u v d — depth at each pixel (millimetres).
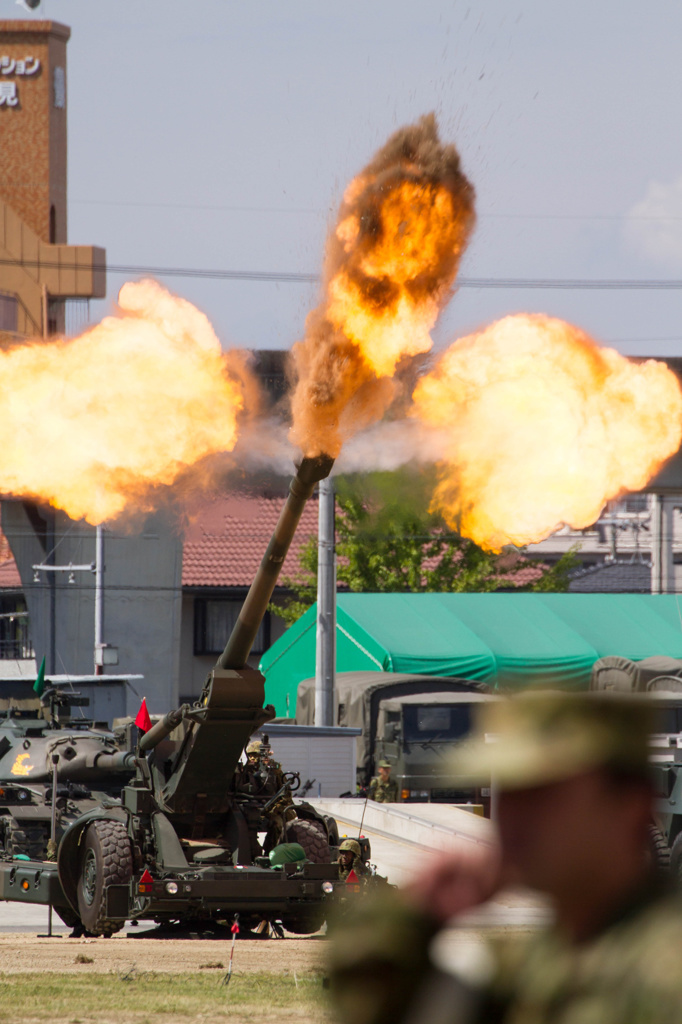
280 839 71562
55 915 80438
